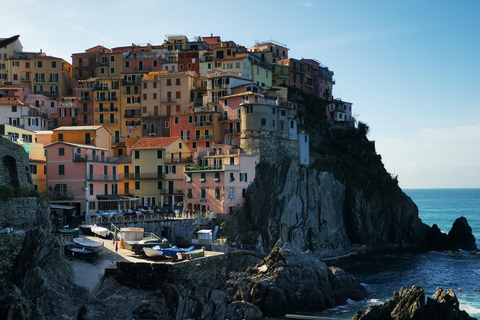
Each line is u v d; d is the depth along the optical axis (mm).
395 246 145875
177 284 60469
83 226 84562
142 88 152125
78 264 65062
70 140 120500
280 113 132750
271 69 170125
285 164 125000
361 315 72000
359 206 138125
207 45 186000
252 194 116562
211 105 143750
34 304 46656
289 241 117562
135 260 67375
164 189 125000
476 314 80750
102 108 152625
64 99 156625
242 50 171000
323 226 126812
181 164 124312
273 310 77500
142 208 112562
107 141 127438
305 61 190875
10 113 139375
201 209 116438
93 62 170250
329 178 133000
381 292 93938
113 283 61656
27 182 68500
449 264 123000
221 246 93812
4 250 54031
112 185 110000
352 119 181125
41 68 167375
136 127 151125
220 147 128500
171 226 101625
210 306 62688
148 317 56000
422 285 100188
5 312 44344
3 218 59156
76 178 101688
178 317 58500
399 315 70500
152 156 126000
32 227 62375
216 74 145750
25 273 52688
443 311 69500
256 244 108250
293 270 81750
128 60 168750
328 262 121250
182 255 65375
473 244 150000
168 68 169000
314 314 78625
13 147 65625
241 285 79875
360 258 131000
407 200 151625
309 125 154625
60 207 91625
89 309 50781
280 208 117938
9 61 167250
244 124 129500
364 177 145250
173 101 150375
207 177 116188
